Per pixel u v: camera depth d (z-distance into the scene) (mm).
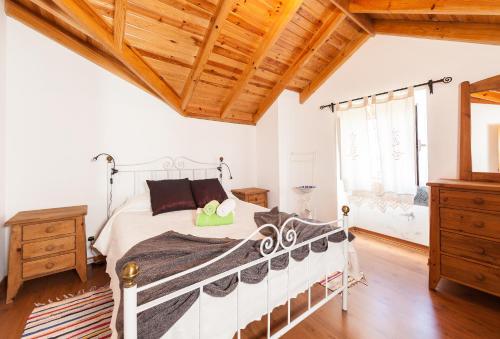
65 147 2422
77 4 1776
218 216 2021
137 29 2129
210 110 3441
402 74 2713
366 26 2664
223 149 3631
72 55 2453
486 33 2061
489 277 1664
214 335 1031
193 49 2438
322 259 1582
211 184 2908
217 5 2064
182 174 3232
